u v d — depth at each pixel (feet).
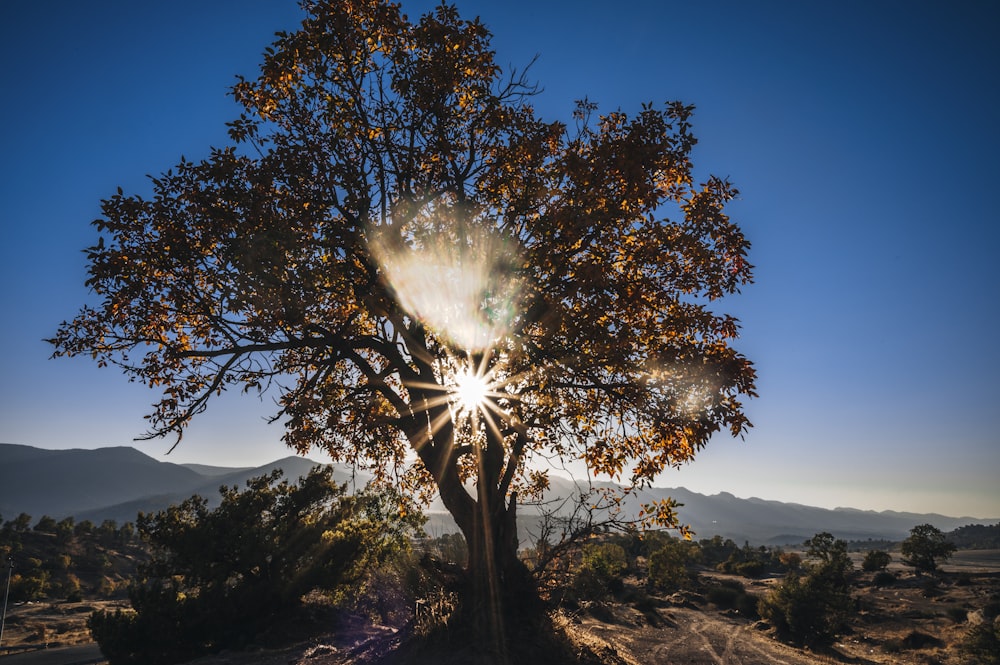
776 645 129.39
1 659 134.10
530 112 38.17
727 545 512.63
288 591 74.43
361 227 34.47
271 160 32.71
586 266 30.17
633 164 30.71
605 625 106.73
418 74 35.06
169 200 31.63
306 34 34.86
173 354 33.30
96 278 30.01
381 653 35.29
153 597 70.85
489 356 33.78
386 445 43.39
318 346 35.14
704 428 30.37
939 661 113.09
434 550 49.70
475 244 34.01
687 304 33.99
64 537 535.60
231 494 82.89
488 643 30.99
